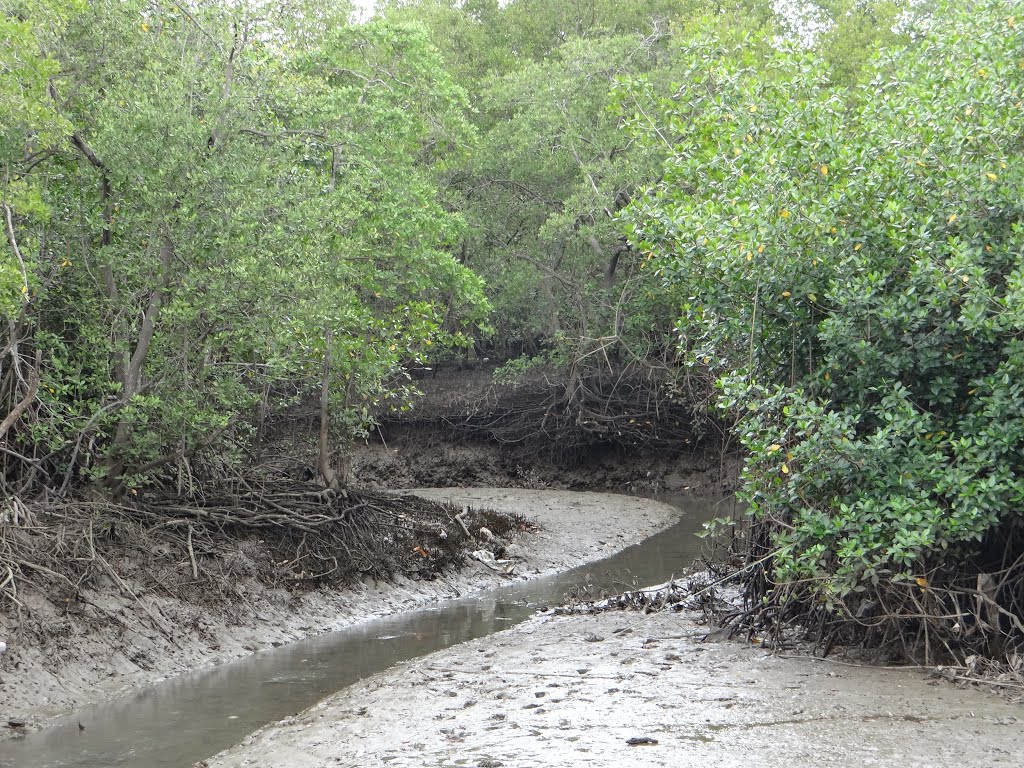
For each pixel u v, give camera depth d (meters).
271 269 13.23
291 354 14.59
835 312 10.05
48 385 13.47
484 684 9.41
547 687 9.08
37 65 11.13
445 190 30.34
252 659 12.01
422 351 19.31
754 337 10.84
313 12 16.03
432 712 8.54
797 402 9.47
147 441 13.39
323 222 14.27
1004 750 6.86
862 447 9.12
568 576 17.97
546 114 30.88
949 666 8.92
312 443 19.22
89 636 11.06
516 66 37.28
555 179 32.72
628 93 12.78
